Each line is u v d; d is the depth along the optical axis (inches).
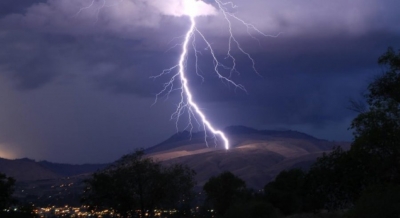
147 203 1788.9
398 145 904.9
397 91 949.2
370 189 903.7
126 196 1759.4
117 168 1812.3
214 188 2378.2
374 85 978.1
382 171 941.2
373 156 933.8
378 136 903.1
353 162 1056.8
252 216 1813.5
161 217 1872.5
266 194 2210.9
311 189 1178.6
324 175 1135.6
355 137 942.4
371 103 980.6
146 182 1792.6
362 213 877.8
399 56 968.9
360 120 925.2
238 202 1966.0
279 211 1995.6
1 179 1736.0
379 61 982.4
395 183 929.5
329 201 1157.1
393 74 967.0
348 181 1067.3
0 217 1653.5
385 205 854.5
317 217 1470.2
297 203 2124.8
